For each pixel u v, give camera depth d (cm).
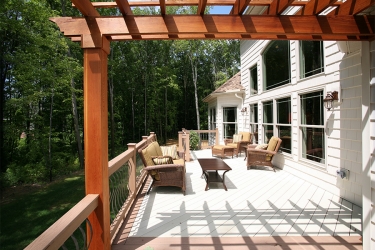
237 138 867
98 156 205
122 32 201
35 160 1053
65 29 201
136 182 411
